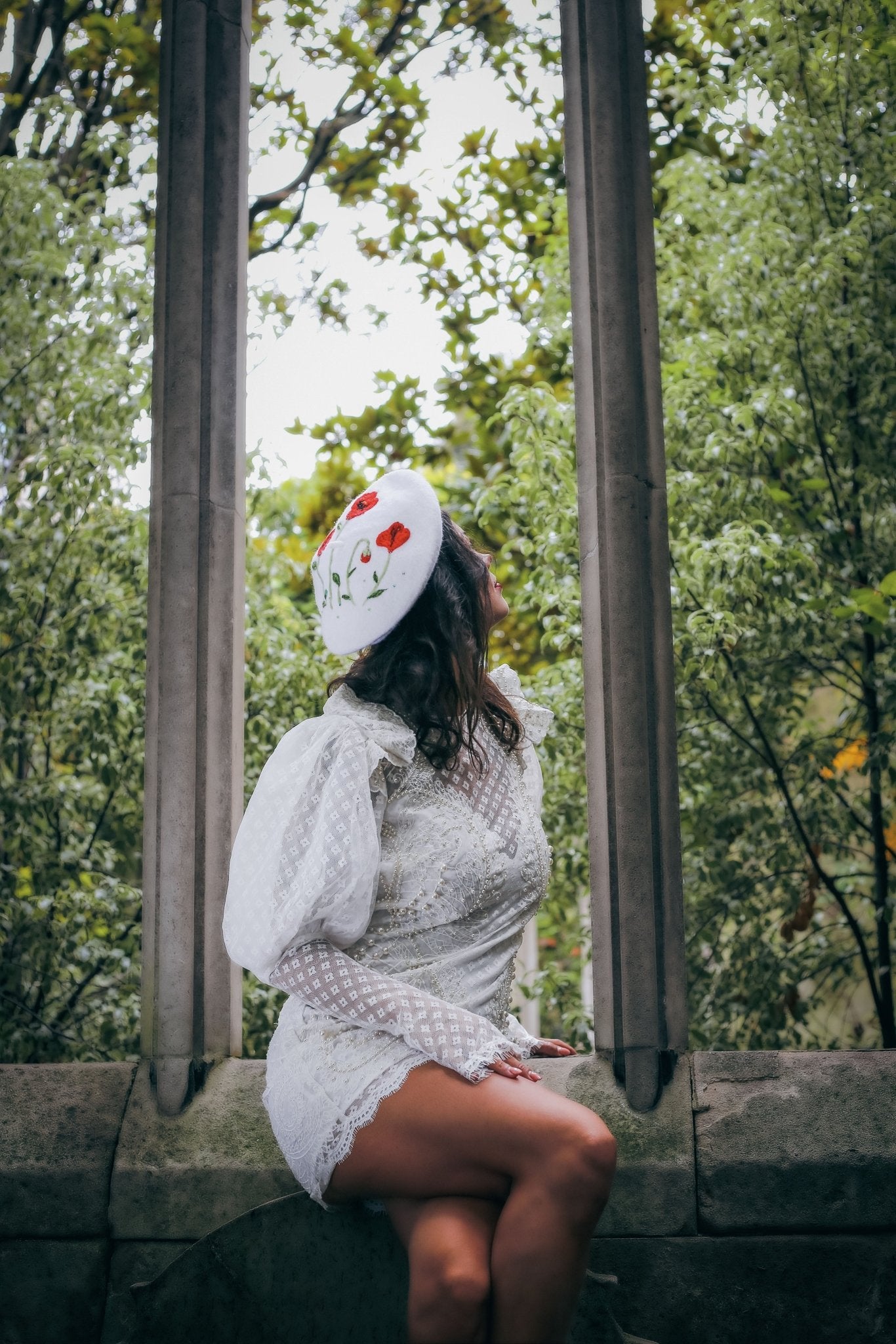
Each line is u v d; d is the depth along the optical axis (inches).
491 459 207.5
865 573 149.9
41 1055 139.8
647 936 82.5
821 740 157.4
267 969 63.2
